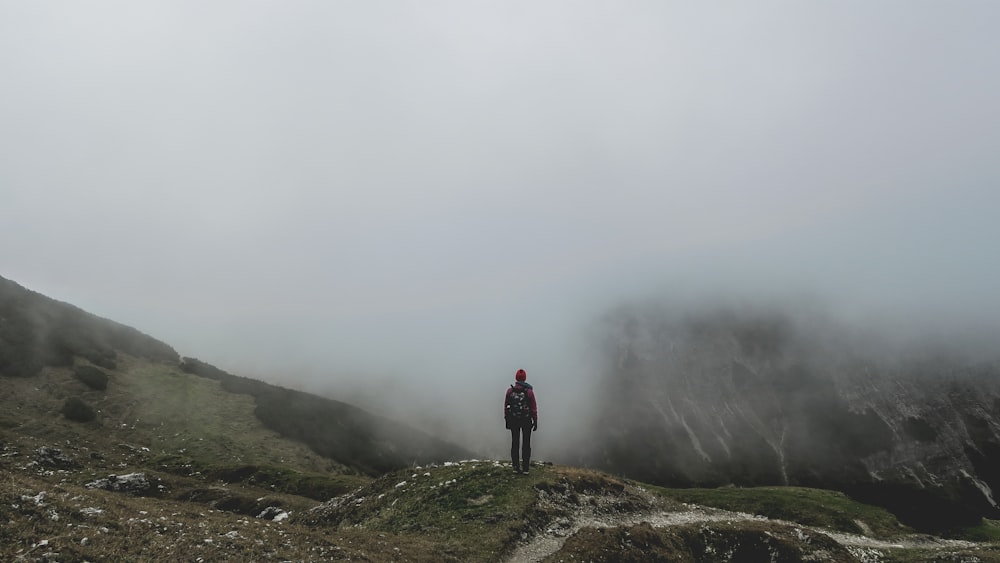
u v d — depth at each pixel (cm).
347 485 6638
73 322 10362
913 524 9650
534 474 3175
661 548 2747
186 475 6806
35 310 9744
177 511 2130
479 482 3044
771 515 7238
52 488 1895
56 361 8675
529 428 3259
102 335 10712
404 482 3300
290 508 5075
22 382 7744
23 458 5475
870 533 6606
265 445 9500
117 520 1678
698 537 3048
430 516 2714
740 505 7638
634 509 3281
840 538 5519
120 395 8819
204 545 1644
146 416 8638
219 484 6556
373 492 3369
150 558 1429
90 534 1472
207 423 9369
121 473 5481
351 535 2223
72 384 8344
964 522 9669
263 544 1789
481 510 2703
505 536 2408
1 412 6856
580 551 2448
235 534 1825
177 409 9362
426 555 2103
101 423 7800
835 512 7212
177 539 1641
